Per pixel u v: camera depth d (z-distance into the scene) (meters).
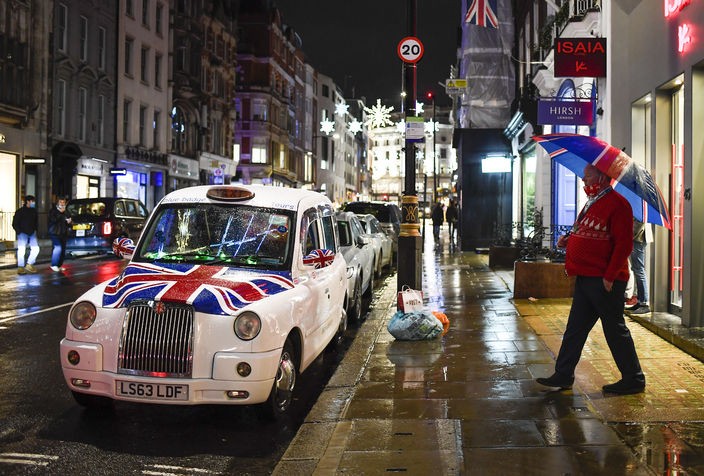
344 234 12.50
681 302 9.13
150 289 5.65
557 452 4.69
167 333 5.43
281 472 4.71
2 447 5.23
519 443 4.89
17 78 28.39
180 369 5.41
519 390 6.30
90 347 5.54
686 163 8.29
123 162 37.47
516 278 12.56
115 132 36.91
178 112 45.19
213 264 6.41
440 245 30.50
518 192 25.39
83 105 34.00
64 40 32.12
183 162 45.03
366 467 4.53
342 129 103.12
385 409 5.86
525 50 25.39
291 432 5.70
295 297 6.14
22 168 28.62
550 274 12.46
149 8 40.50
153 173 41.91
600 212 6.03
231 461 5.04
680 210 9.25
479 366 7.32
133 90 38.66
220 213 6.86
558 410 5.66
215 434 5.64
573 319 6.26
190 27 45.09
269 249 6.57
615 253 5.90
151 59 40.91
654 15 9.27
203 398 5.41
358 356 8.02
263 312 5.54
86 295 5.86
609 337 6.12
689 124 8.14
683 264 8.48
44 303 12.47
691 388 6.21
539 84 19.84
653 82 9.30
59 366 7.79
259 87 60.78
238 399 5.41
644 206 6.65
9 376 7.34
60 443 5.35
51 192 30.50
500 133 27.27
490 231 27.41
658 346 7.91
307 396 6.85
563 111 13.14
